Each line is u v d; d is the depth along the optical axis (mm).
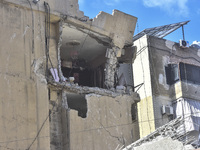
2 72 21938
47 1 24734
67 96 25547
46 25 24500
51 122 23547
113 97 26891
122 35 28453
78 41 27344
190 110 32781
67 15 25344
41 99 22781
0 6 22891
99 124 25266
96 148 24531
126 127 26938
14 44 22797
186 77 34062
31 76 22859
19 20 23344
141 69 34812
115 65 28219
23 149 21422
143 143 16875
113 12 28000
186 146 16453
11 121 21453
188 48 36688
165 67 34844
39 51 23750
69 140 23266
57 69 24703
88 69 29656
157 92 33750
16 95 22016
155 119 32906
